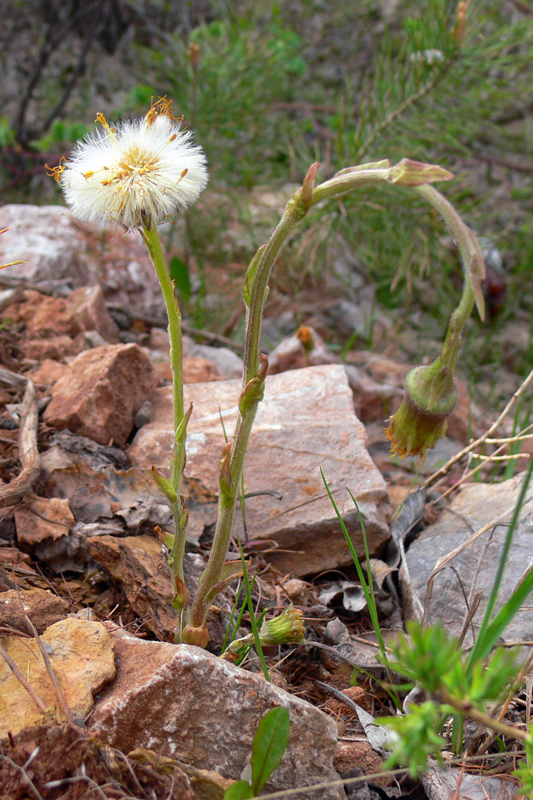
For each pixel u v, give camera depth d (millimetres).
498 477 585
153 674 321
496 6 966
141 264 753
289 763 319
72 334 581
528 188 1106
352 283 1021
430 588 369
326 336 920
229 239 972
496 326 1050
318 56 1295
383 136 787
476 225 1025
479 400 866
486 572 406
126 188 305
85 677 325
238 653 361
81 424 439
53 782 295
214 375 593
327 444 458
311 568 427
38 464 405
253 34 1016
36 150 1150
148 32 1392
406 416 305
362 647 391
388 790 336
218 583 338
